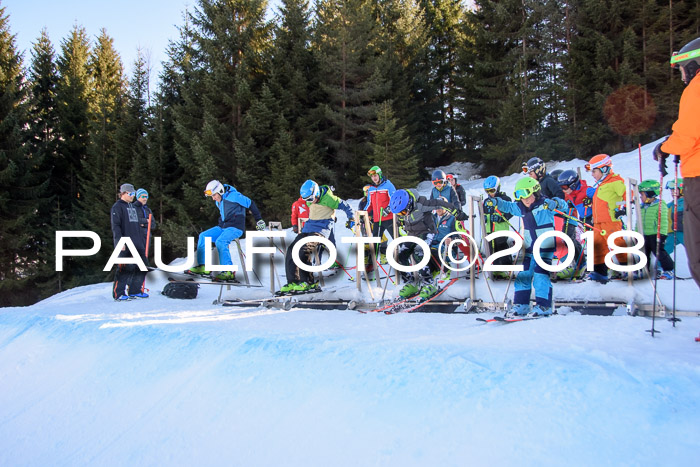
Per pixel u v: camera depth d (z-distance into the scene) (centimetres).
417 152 2958
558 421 276
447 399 317
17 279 2402
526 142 2436
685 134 339
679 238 732
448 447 277
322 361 401
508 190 1753
